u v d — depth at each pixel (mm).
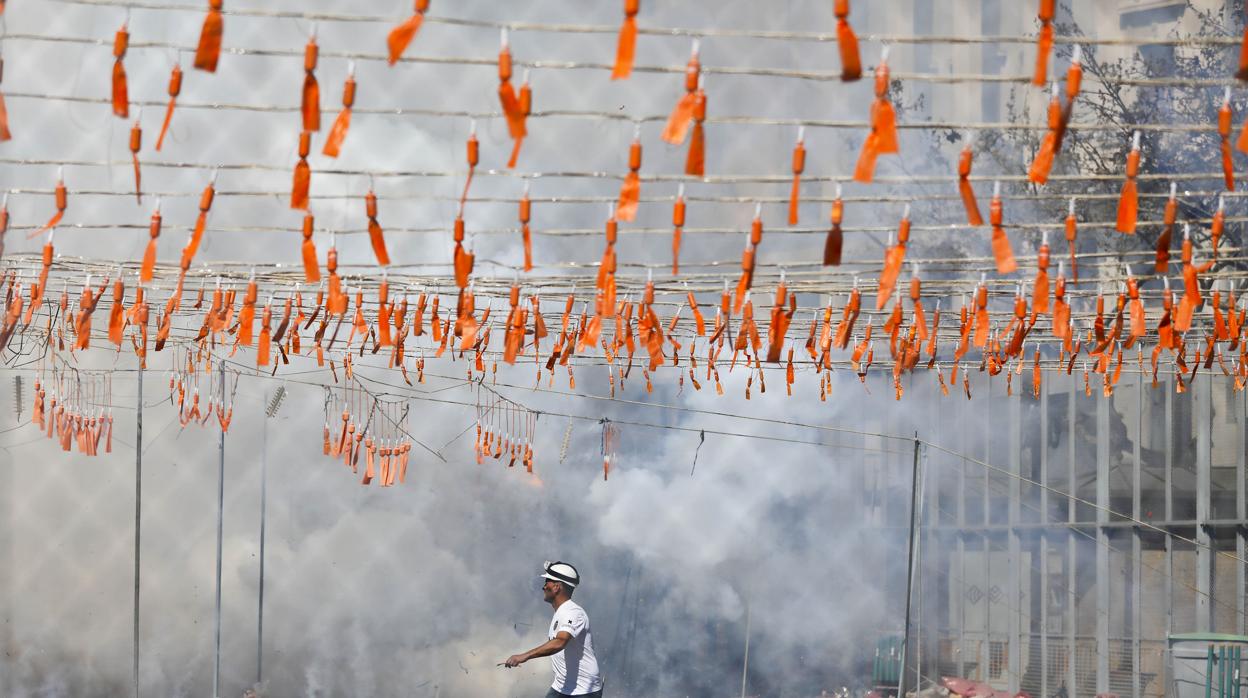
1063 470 48312
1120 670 44906
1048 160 13617
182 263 16547
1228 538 41531
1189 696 37594
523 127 13023
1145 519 44750
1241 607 40625
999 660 50594
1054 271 42625
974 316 26438
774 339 21578
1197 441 42781
